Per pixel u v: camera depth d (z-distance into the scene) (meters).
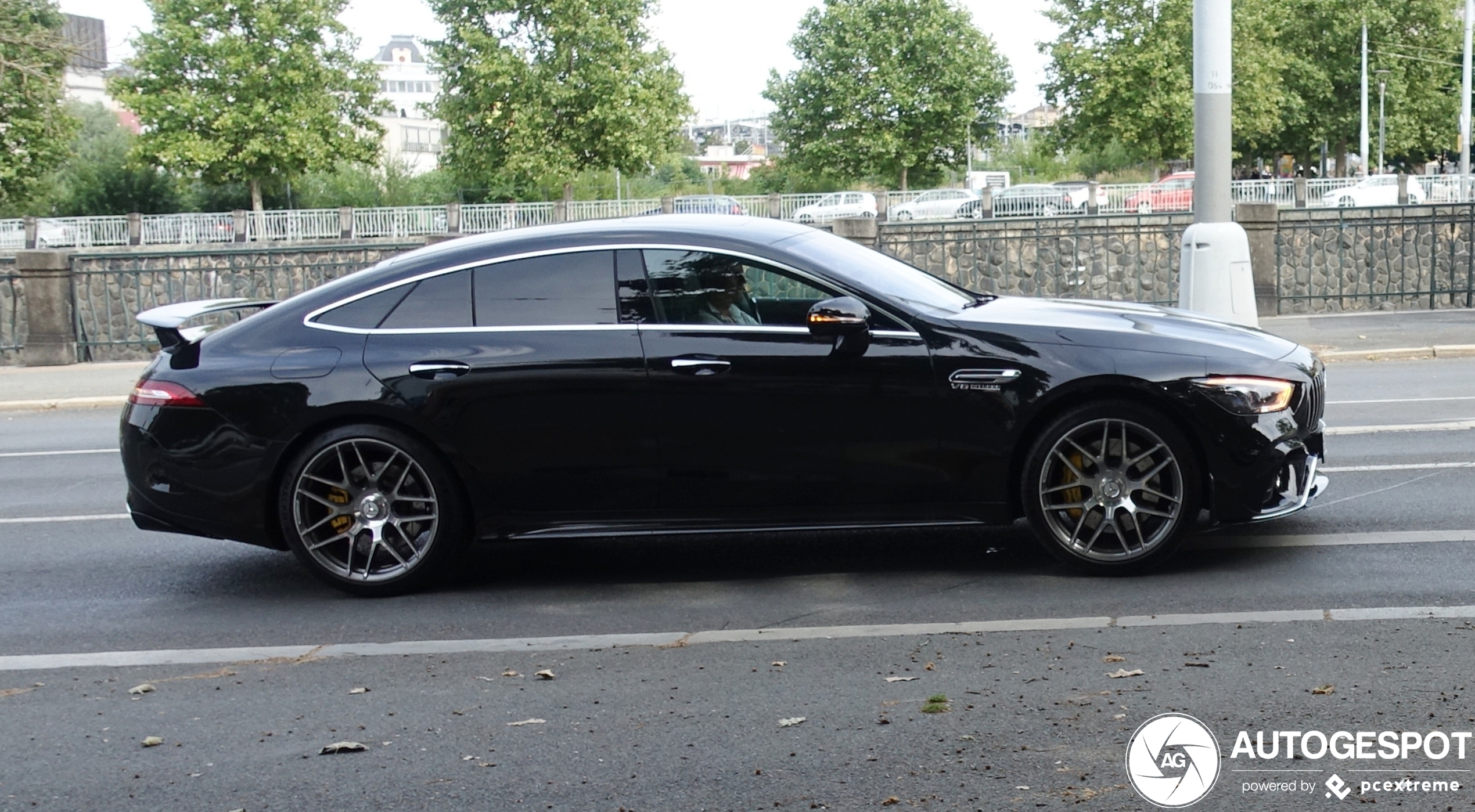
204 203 58.41
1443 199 31.86
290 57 50.75
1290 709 4.03
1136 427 5.51
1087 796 3.48
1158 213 24.97
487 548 6.91
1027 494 5.62
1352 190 33.22
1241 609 5.12
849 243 6.38
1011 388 5.55
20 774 4.04
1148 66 47.62
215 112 49.97
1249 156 63.41
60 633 5.67
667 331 5.75
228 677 4.95
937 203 34.66
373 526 5.94
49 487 9.46
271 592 6.22
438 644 5.23
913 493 5.68
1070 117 50.28
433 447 5.88
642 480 5.77
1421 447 8.48
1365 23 55.62
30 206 54.31
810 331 5.61
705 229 5.92
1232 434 5.46
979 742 3.88
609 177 69.56
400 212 36.53
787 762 3.80
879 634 5.04
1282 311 24.11
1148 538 5.61
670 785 3.68
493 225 36.31
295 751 4.11
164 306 6.55
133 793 3.84
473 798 3.66
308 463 5.89
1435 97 59.81
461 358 5.81
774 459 5.70
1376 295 21.16
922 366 5.59
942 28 53.81
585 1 49.12
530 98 49.91
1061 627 4.99
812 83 54.31
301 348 5.96
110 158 57.41
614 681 4.64
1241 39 50.09
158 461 6.02
